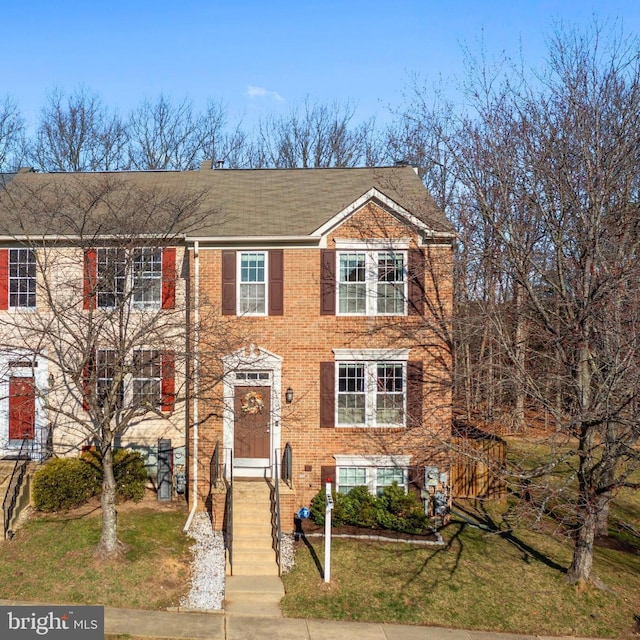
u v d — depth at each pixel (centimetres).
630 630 1103
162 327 1348
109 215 1497
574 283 1345
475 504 1666
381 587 1190
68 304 1354
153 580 1171
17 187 1877
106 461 1232
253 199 1780
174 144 3803
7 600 1084
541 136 1534
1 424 1645
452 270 1709
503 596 1185
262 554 1254
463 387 1816
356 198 1622
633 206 1442
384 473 1581
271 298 1573
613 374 1120
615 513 1681
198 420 1559
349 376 1584
